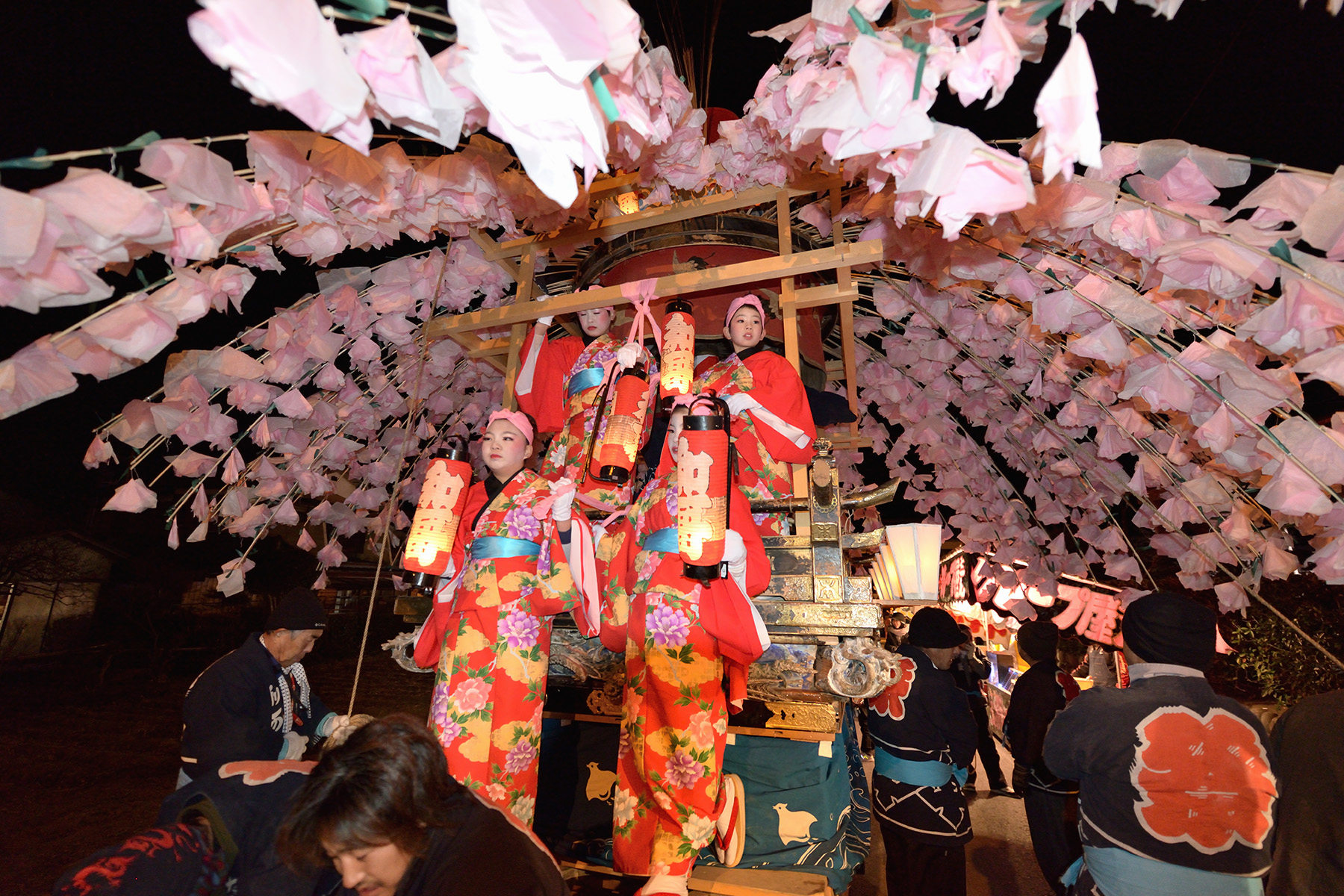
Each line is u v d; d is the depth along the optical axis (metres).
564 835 2.76
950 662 3.29
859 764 3.47
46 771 7.06
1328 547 1.97
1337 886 1.71
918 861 3.02
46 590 14.72
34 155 1.19
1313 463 1.87
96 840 5.21
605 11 1.02
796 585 2.54
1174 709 1.81
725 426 2.26
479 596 2.24
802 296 2.82
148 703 11.86
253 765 1.38
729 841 2.37
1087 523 4.93
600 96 1.24
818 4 1.37
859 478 5.91
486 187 2.29
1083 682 5.09
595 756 2.87
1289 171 1.52
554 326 4.01
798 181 2.93
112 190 1.22
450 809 1.14
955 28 1.20
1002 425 4.86
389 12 1.16
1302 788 1.82
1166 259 1.76
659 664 2.17
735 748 2.67
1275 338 1.65
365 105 1.18
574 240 3.23
